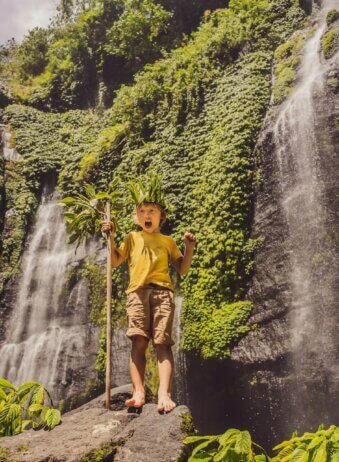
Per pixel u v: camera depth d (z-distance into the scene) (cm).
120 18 2644
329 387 1277
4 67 3109
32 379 1842
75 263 1988
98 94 2755
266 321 1434
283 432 1387
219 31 2105
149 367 1545
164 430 336
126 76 2717
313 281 1405
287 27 2038
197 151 1850
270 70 1934
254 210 1630
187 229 1675
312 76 1734
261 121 1777
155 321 402
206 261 1580
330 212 1464
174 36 2612
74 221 454
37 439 344
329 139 1559
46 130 2580
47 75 2898
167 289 416
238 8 2202
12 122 2567
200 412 1533
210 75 2019
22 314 2006
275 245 1528
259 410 1437
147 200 443
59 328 1898
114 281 1817
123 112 2173
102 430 346
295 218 1523
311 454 279
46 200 2305
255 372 1401
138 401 371
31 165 2358
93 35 2775
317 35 1869
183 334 1518
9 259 2133
